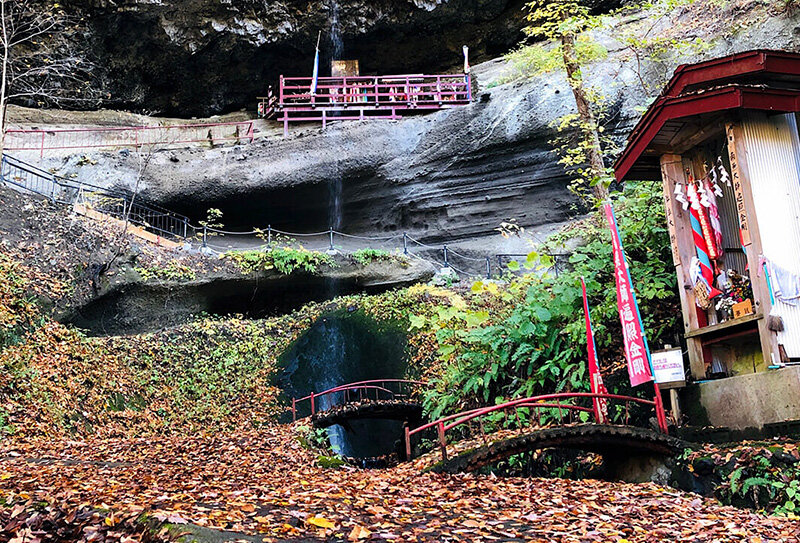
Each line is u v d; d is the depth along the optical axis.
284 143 25.55
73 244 19.20
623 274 10.23
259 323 21.42
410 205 25.91
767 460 7.86
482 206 25.03
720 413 9.92
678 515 7.29
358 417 15.61
